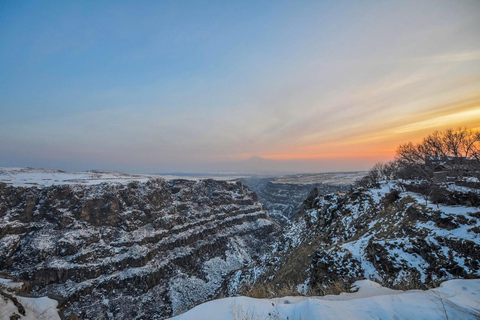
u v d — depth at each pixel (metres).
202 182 146.38
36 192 82.75
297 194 190.12
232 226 126.38
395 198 30.94
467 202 22.17
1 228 69.19
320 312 5.93
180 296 74.06
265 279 36.50
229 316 6.30
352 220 32.66
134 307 65.81
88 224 83.06
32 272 62.84
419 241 17.95
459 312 5.89
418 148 49.06
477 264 13.91
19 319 12.31
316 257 21.61
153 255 85.44
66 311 58.31
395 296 7.13
